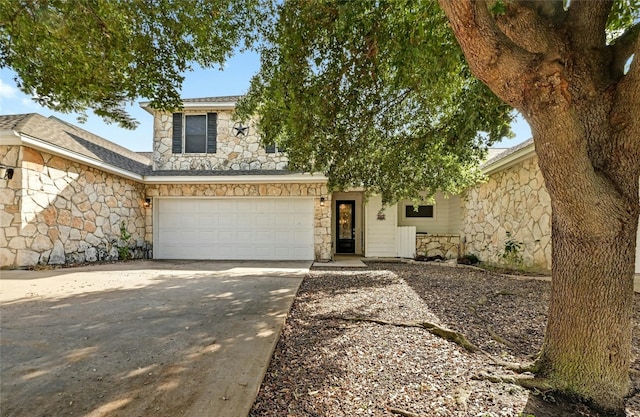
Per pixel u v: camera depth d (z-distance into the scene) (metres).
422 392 2.03
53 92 4.54
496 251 8.69
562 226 2.06
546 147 1.82
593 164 1.91
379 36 3.69
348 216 13.12
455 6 1.84
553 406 1.90
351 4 3.30
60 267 7.42
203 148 10.90
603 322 1.95
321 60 4.07
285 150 6.20
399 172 7.28
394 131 6.00
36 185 7.13
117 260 9.24
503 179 8.32
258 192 10.29
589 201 1.80
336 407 1.89
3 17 3.64
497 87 1.93
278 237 10.34
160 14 4.02
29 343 2.88
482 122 4.66
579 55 1.96
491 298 4.57
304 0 3.55
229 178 9.91
